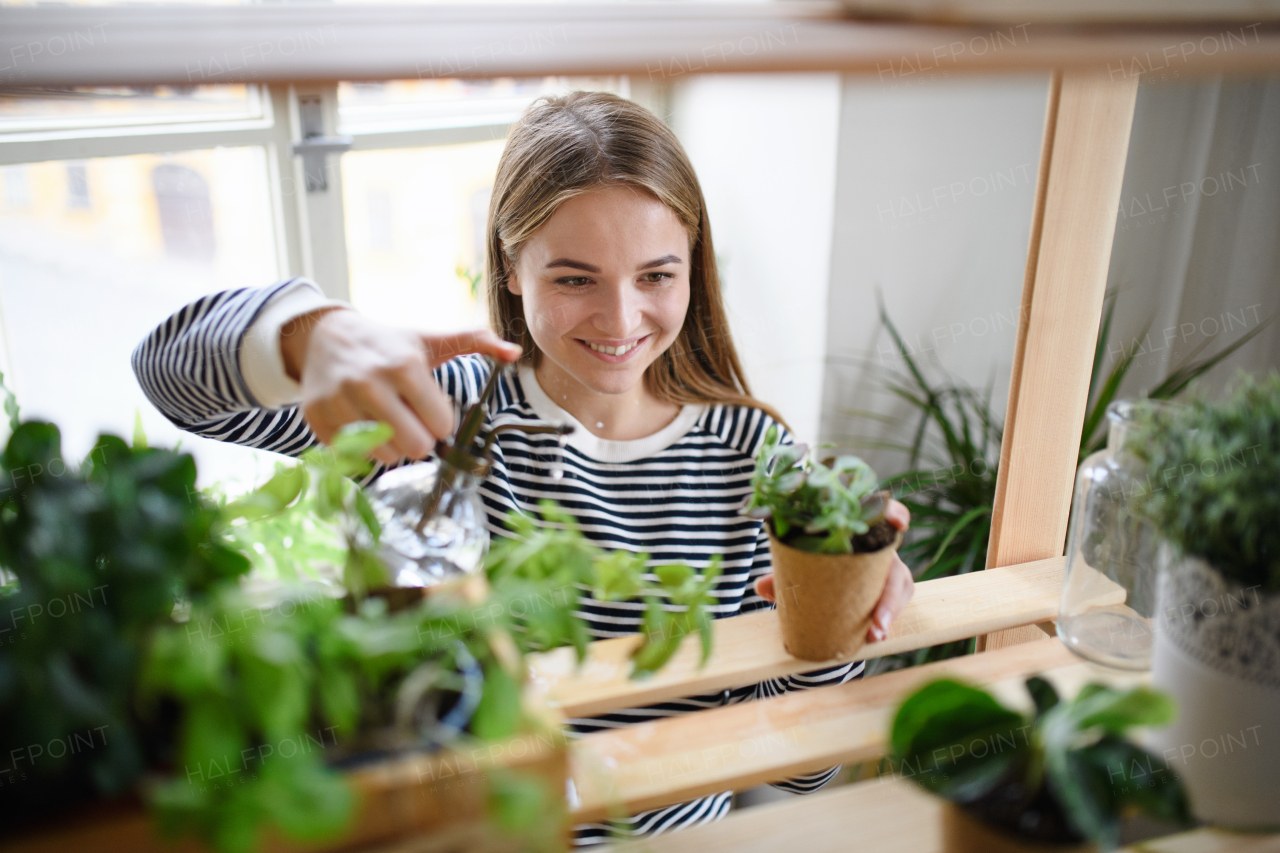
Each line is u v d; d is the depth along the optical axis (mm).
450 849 359
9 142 1460
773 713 568
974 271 1773
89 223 1639
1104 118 639
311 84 285
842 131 1606
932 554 1570
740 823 468
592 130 811
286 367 600
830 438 1866
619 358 869
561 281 829
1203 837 460
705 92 2107
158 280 1729
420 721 369
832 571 571
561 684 579
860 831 466
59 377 1692
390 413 527
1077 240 674
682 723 559
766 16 352
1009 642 741
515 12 328
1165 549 487
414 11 312
